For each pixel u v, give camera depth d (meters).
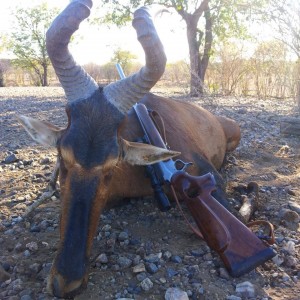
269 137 1.96
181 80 5.40
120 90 0.85
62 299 0.77
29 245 0.96
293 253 0.94
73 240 0.75
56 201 1.21
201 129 1.36
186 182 0.89
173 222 1.08
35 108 3.28
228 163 1.56
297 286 0.83
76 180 0.77
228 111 2.69
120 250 0.95
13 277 0.86
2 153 1.74
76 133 0.79
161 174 0.96
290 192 1.28
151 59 0.83
